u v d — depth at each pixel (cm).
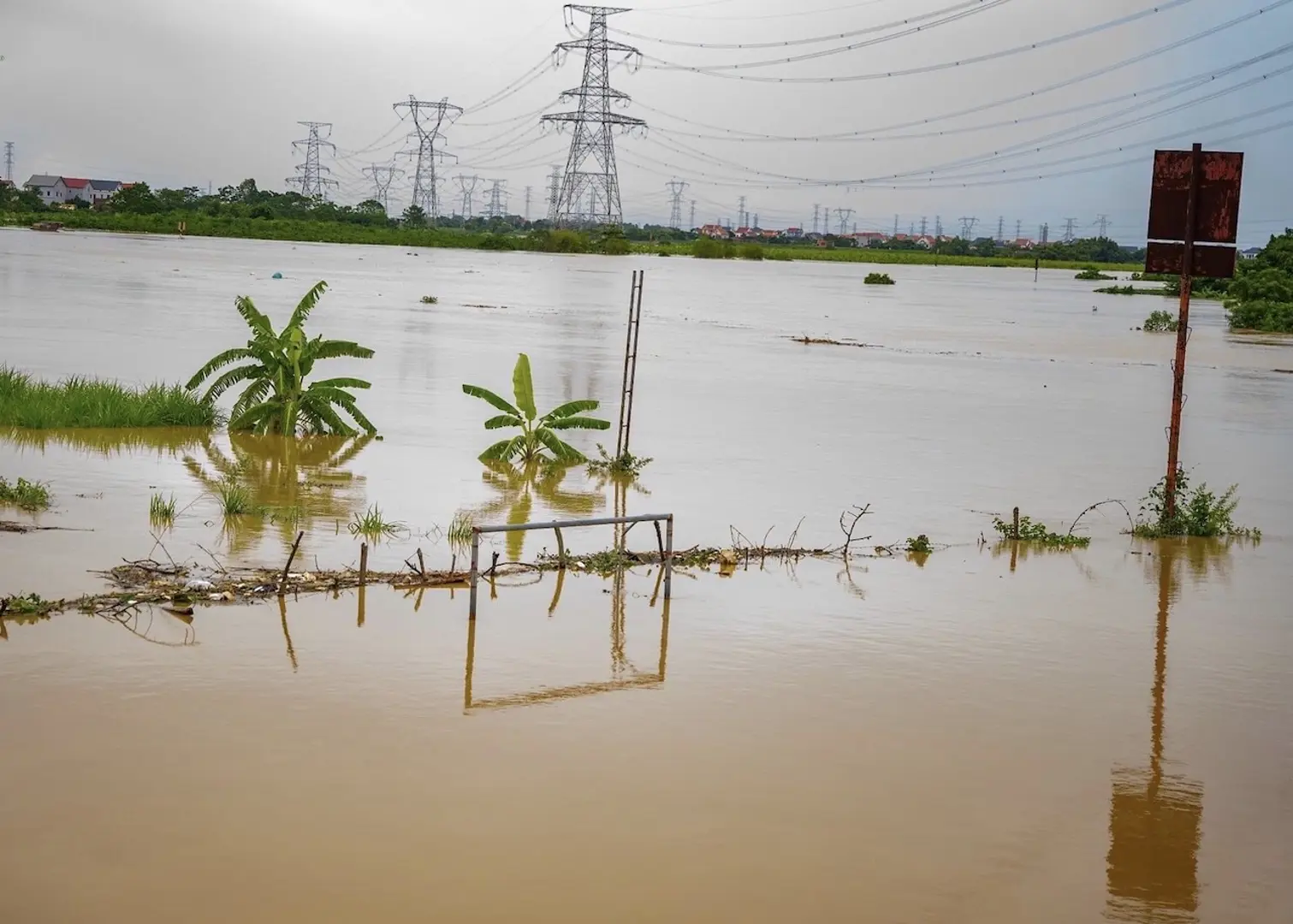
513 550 1444
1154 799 870
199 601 1182
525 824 782
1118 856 786
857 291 8738
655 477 1916
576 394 2805
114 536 1386
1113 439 2534
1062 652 1178
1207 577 1478
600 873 727
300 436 2112
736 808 820
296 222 14962
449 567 1347
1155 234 1711
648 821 795
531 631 1159
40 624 1094
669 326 4869
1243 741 981
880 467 2094
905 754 923
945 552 1544
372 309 4834
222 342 3341
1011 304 7762
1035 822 825
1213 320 6556
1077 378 3641
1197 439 2584
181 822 761
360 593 1236
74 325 3562
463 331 4144
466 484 1798
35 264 6300
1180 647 1209
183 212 14950
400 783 829
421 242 14688
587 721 952
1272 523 1811
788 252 17950
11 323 3522
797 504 1773
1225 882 761
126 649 1046
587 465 1980
